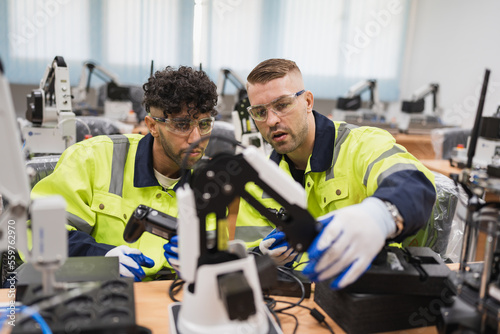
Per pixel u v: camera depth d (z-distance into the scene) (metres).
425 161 3.34
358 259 0.85
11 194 0.73
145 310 0.94
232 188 0.80
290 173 1.59
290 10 5.32
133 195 1.45
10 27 4.52
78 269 0.96
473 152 0.93
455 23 4.96
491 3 4.43
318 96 5.61
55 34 4.68
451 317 0.85
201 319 0.77
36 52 4.66
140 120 4.25
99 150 1.48
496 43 4.38
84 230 1.42
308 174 1.48
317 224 0.86
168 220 0.95
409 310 0.92
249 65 5.36
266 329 0.81
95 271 0.95
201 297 0.76
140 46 4.98
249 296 0.73
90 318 0.76
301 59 5.48
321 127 1.47
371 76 5.69
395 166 1.16
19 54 4.60
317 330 0.91
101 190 1.44
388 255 1.00
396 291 0.91
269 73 1.33
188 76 1.34
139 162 1.45
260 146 2.04
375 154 1.31
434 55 5.36
